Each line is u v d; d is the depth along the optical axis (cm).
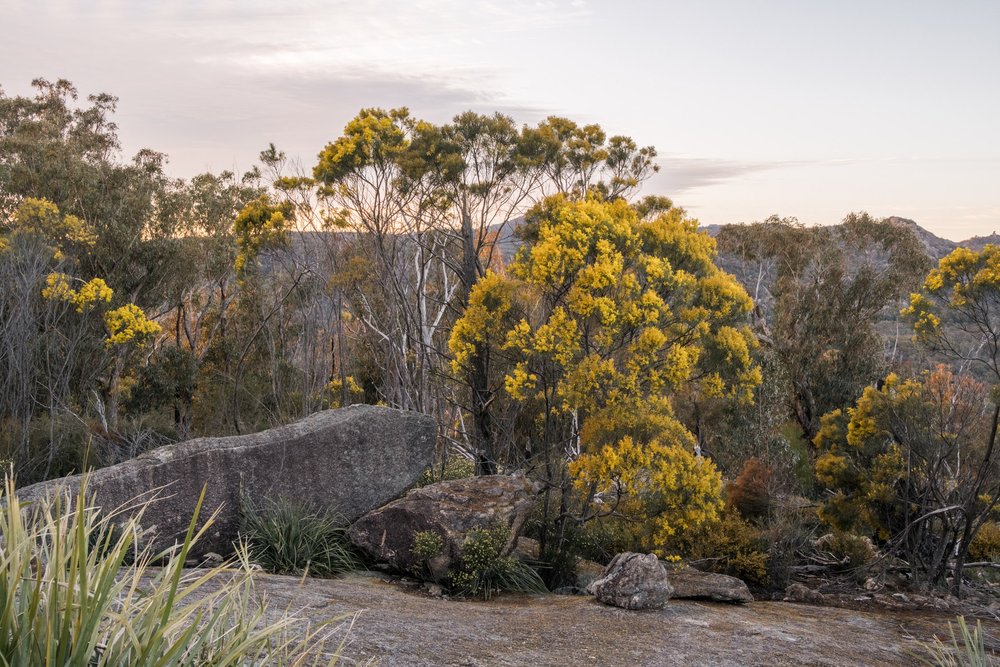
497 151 1465
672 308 1055
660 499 985
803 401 2386
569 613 770
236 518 935
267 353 2580
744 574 1047
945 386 1184
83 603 205
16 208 2636
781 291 2903
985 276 1202
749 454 1578
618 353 1061
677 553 1043
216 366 2848
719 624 774
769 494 1211
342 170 1549
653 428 988
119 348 2300
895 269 2759
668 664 628
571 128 1559
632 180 1576
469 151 1485
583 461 960
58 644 201
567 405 1009
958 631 839
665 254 1072
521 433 1340
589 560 1074
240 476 952
